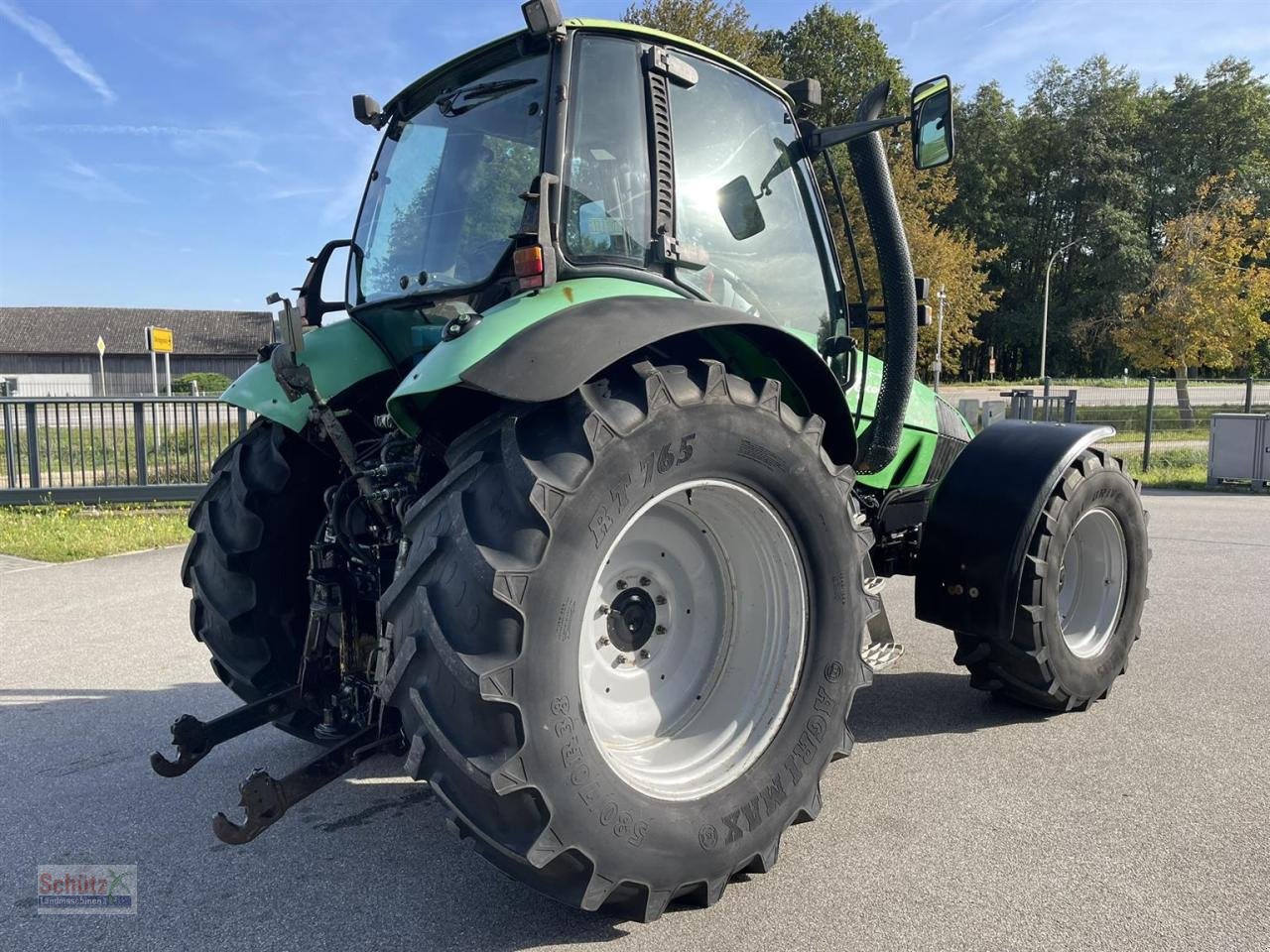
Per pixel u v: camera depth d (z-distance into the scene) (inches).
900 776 121.0
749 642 98.9
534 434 79.9
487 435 82.3
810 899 90.4
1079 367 2190.0
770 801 91.1
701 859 84.5
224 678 124.0
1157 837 102.8
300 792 88.1
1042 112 2265.0
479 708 73.0
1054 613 135.6
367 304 117.4
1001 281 2209.6
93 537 317.4
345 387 112.7
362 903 91.5
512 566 73.4
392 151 125.1
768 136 123.8
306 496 120.8
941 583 136.0
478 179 108.3
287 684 120.6
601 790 78.0
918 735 136.9
